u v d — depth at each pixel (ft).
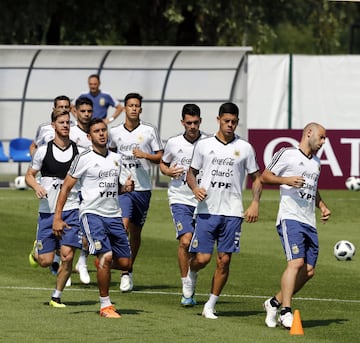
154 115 249.75
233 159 98.63
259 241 159.33
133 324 92.79
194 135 115.24
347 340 88.12
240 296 112.06
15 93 249.34
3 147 250.16
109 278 96.89
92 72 249.96
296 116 250.57
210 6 288.51
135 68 249.14
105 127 98.17
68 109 126.52
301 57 249.55
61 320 94.07
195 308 103.55
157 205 198.59
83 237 100.12
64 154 104.68
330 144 237.86
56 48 239.09
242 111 242.37
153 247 150.92
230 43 313.73
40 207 105.29
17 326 90.84
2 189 226.99
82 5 297.53
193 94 247.91
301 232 93.71
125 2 297.74
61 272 101.76
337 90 249.75
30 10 282.77
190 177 99.91
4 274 124.16
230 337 87.61
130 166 121.39
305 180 94.17
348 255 141.38
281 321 92.22
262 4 304.09
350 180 234.99
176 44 307.37
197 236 99.66
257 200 98.78
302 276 95.09
